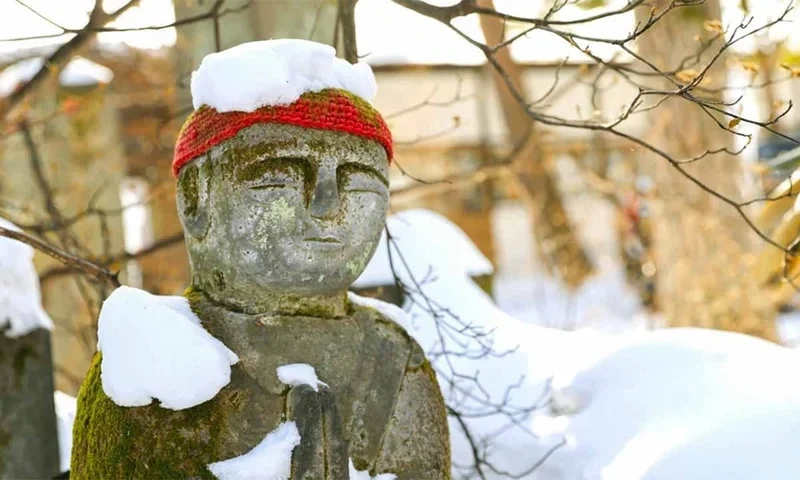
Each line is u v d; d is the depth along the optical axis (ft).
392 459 6.64
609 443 8.79
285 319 6.40
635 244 28.55
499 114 29.99
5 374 10.36
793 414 7.59
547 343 10.85
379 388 6.66
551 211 26.16
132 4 12.23
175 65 15.06
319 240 6.22
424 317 11.33
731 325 17.65
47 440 10.64
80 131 20.79
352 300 7.07
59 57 13.23
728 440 7.57
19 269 10.68
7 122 15.49
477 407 10.13
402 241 12.23
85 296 12.85
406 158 35.01
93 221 22.12
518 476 8.98
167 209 23.34
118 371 6.00
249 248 6.23
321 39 11.53
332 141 6.31
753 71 10.49
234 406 6.09
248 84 6.19
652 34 16.28
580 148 26.32
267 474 5.90
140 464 5.91
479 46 9.44
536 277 37.78
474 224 39.73
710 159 17.79
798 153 12.17
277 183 6.18
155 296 6.42
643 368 9.36
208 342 6.05
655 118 18.84
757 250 17.87
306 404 6.10
